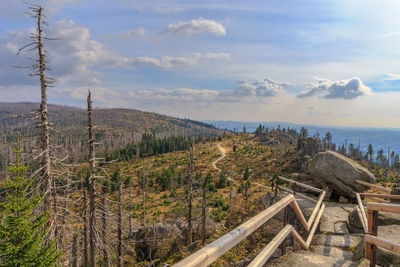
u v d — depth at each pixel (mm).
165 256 24734
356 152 156500
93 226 14570
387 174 97375
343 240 7418
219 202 52750
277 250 6215
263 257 3209
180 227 29125
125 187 81000
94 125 13914
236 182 87688
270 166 102875
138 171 108438
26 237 9766
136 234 28031
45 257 10055
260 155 125000
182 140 179375
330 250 6461
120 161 136875
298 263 4855
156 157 147500
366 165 120500
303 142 103125
